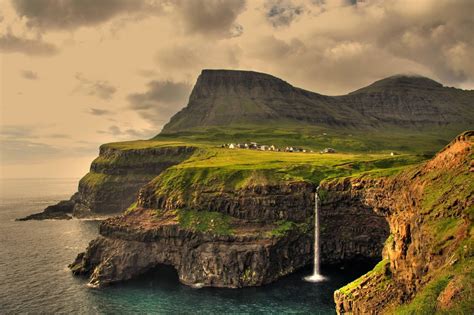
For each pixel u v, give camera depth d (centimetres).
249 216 13288
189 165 16775
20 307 10156
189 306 10094
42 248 16538
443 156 7150
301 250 13125
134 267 12719
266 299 10456
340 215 13312
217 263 12106
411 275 6047
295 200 13588
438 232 5659
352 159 17225
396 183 9344
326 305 9925
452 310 4219
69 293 11156
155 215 14112
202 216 13412
